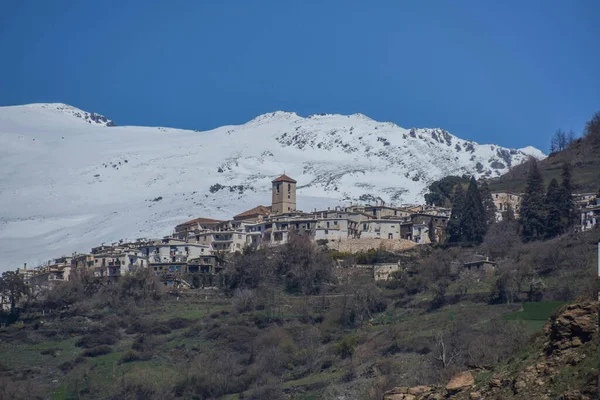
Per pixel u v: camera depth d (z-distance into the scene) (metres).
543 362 169.25
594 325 167.50
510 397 166.12
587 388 154.62
